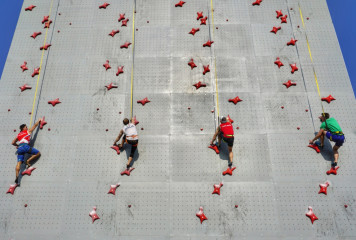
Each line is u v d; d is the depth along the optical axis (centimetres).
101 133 744
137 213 652
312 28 874
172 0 925
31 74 818
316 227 630
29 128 749
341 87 788
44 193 675
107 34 878
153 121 756
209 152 717
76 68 828
